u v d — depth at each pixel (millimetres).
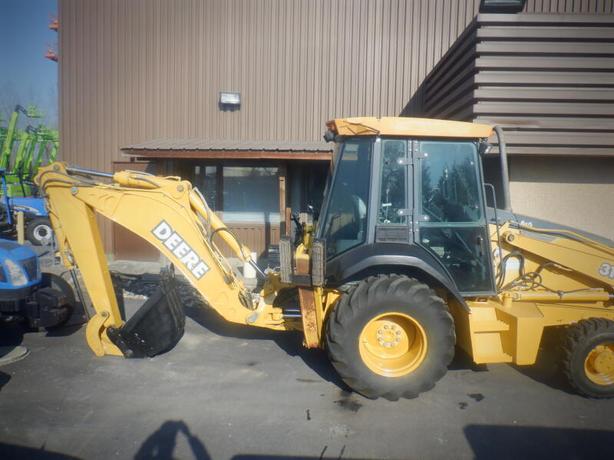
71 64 10781
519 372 5043
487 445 3672
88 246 4879
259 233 10867
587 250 4855
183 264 4906
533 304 4699
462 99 7516
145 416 3990
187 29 10602
